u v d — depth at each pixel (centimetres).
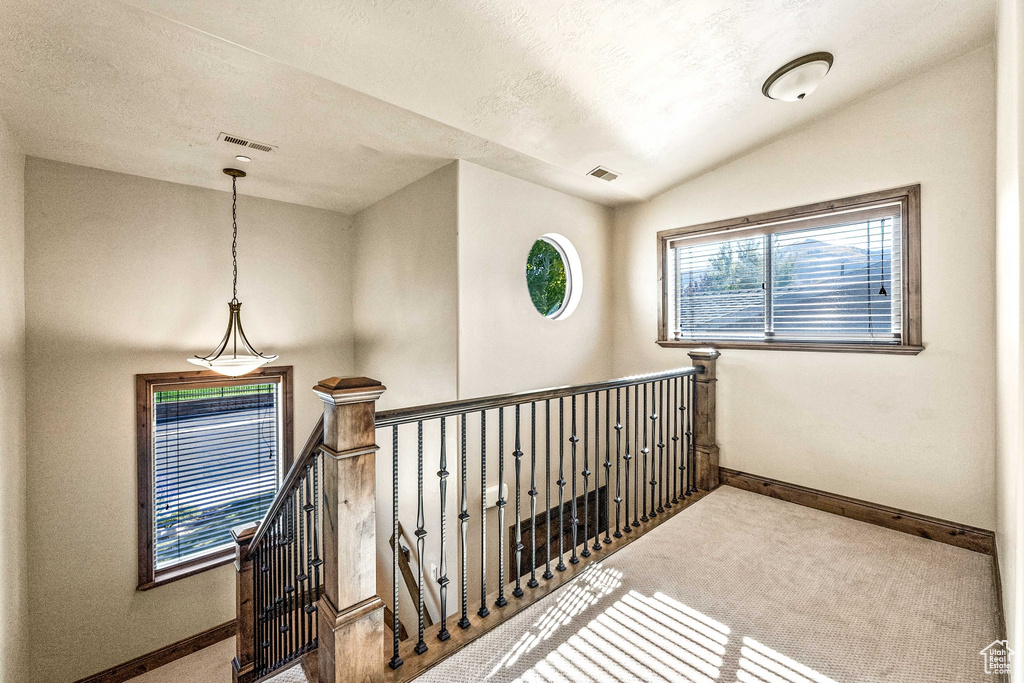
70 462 283
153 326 315
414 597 319
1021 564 90
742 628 164
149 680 303
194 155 275
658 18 185
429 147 265
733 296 321
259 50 176
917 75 238
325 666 138
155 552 322
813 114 266
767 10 186
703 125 266
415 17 171
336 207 394
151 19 159
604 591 187
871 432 258
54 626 278
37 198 271
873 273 259
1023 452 92
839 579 196
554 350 342
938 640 157
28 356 266
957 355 229
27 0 148
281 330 377
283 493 202
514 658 149
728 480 318
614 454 388
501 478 177
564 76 212
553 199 340
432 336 304
